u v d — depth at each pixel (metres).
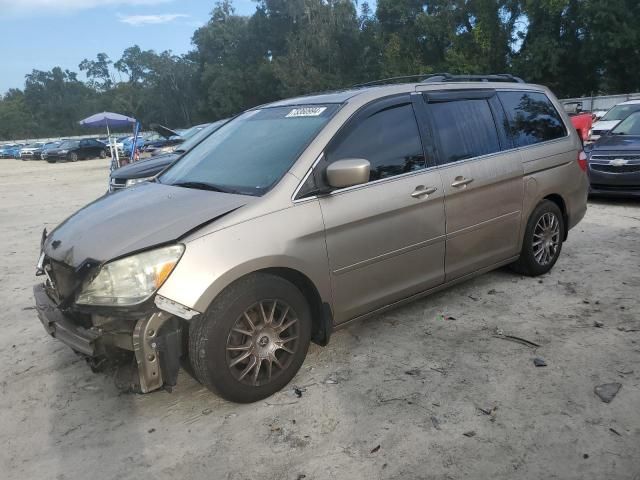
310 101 4.14
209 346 3.05
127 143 32.62
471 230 4.38
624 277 5.16
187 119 80.62
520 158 4.76
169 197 3.59
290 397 3.36
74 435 3.14
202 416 3.23
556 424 2.96
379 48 48.84
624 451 2.72
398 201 3.80
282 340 3.36
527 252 5.04
